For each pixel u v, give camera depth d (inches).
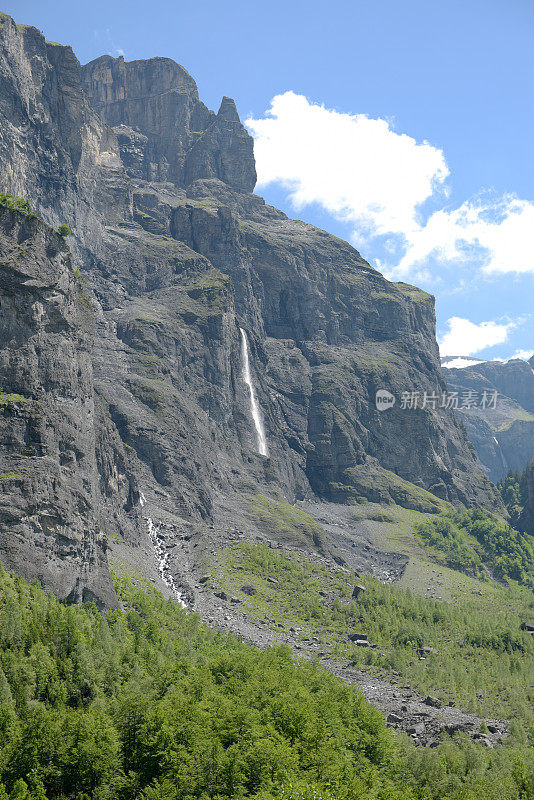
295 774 4628.4
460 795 4987.7
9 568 6097.4
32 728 4736.7
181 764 4630.9
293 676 6353.3
